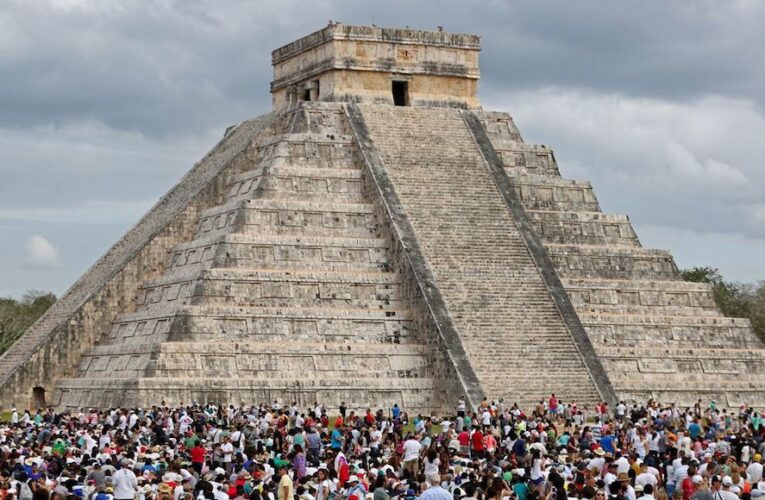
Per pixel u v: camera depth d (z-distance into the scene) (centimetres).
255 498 4150
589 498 4234
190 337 8856
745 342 10306
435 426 8094
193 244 9744
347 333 9150
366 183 9950
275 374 8831
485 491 4356
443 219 9762
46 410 9312
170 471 4906
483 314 9212
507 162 10681
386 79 10562
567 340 9212
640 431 6756
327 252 9500
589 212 10612
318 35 10581
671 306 10319
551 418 8381
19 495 4344
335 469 5128
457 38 10769
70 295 10425
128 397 8531
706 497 4350
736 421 8362
